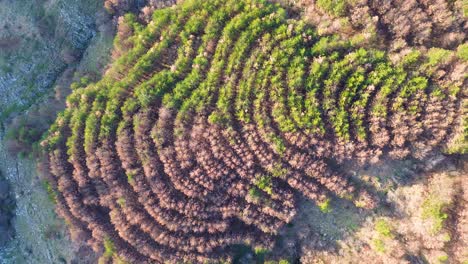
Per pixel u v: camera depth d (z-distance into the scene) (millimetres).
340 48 56750
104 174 64750
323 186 60812
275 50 58094
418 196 58438
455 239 56344
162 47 63938
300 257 64875
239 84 59781
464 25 53781
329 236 63656
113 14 71062
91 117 65625
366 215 61719
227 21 61406
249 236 64062
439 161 57375
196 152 61688
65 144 68000
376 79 55250
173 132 62500
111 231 66375
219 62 60094
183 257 64312
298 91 58062
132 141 64062
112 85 66625
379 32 56281
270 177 60969
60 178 67125
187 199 63438
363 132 56500
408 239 59031
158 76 63594
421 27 54594
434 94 53625
